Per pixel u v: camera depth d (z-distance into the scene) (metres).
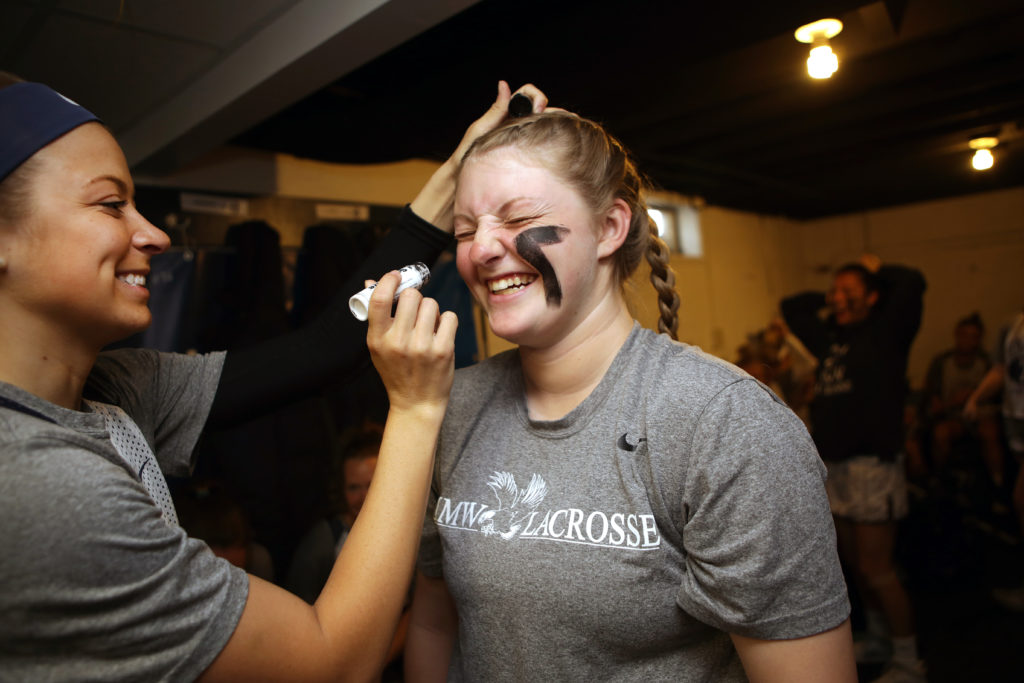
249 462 2.55
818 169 4.82
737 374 0.70
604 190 0.79
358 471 1.97
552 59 2.05
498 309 0.79
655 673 0.72
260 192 3.01
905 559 3.13
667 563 0.70
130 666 0.53
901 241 6.29
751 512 0.63
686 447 0.68
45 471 0.51
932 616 2.81
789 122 3.71
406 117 2.43
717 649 0.73
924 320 6.17
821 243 6.78
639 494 0.70
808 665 0.63
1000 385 3.01
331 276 2.98
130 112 2.31
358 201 3.34
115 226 0.64
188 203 2.79
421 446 0.70
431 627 0.94
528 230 0.75
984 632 2.62
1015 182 5.50
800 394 3.89
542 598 0.72
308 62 1.67
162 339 2.66
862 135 3.97
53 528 0.49
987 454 3.63
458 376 0.95
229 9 1.63
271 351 0.96
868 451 2.31
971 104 3.55
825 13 1.74
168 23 1.67
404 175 3.55
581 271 0.77
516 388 0.87
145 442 0.76
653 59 1.95
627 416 0.73
